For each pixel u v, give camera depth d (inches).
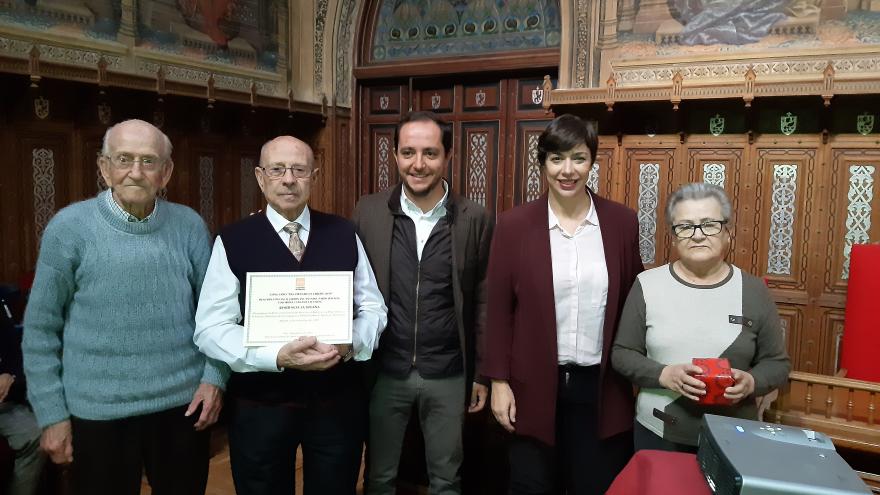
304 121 193.5
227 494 112.2
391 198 85.6
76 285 67.5
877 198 124.8
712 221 62.3
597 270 71.6
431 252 84.0
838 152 127.4
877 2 121.7
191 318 73.0
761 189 135.0
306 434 76.4
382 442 87.4
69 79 124.2
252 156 177.9
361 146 201.2
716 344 62.9
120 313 67.0
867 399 86.0
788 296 134.3
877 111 123.2
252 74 172.4
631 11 146.2
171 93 143.6
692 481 41.4
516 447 76.2
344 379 77.1
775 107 132.2
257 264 72.4
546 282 71.3
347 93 197.6
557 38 166.9
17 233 126.3
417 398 85.7
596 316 71.8
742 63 134.7
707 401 58.0
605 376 71.2
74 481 68.3
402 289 83.9
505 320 75.7
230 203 171.8
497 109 180.2
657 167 144.6
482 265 88.2
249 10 170.4
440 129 81.7
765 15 132.0
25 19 122.0
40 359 66.5
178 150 156.6
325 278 71.5
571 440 74.8
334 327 70.1
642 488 42.3
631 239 73.9
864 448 77.9
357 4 192.9
